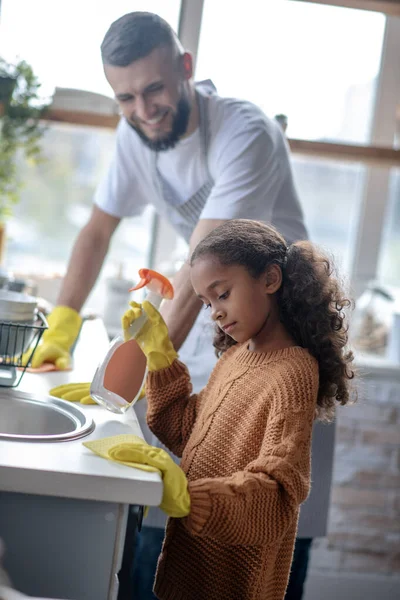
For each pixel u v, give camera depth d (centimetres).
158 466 92
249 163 161
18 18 229
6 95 218
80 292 190
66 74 232
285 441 96
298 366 104
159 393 122
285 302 111
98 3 233
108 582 93
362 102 262
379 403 254
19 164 253
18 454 93
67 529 92
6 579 86
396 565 259
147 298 122
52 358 153
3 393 125
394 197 272
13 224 257
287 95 253
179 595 110
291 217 174
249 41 248
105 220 197
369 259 272
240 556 105
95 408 124
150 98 158
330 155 242
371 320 266
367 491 256
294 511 93
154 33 153
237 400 109
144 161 184
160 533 178
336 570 257
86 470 90
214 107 169
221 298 108
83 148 256
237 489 90
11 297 142
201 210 182
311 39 252
